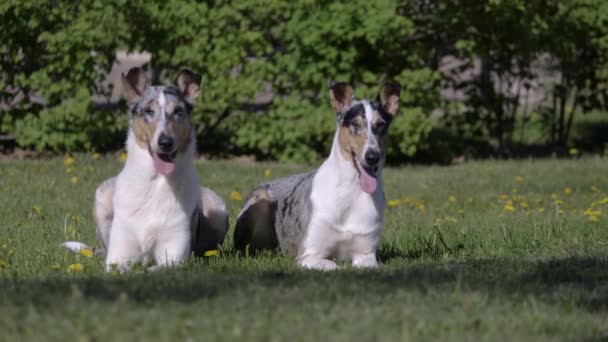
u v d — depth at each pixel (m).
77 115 16.86
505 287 6.73
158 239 8.01
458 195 14.71
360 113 8.19
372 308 5.66
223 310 5.50
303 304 5.70
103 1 16.70
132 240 7.99
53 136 17.08
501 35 18.77
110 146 18.41
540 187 15.61
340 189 8.35
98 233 8.95
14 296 5.84
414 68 18.06
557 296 6.48
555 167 18.06
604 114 25.88
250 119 17.69
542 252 9.12
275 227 9.27
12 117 17.30
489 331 5.32
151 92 7.91
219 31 17.14
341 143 8.31
